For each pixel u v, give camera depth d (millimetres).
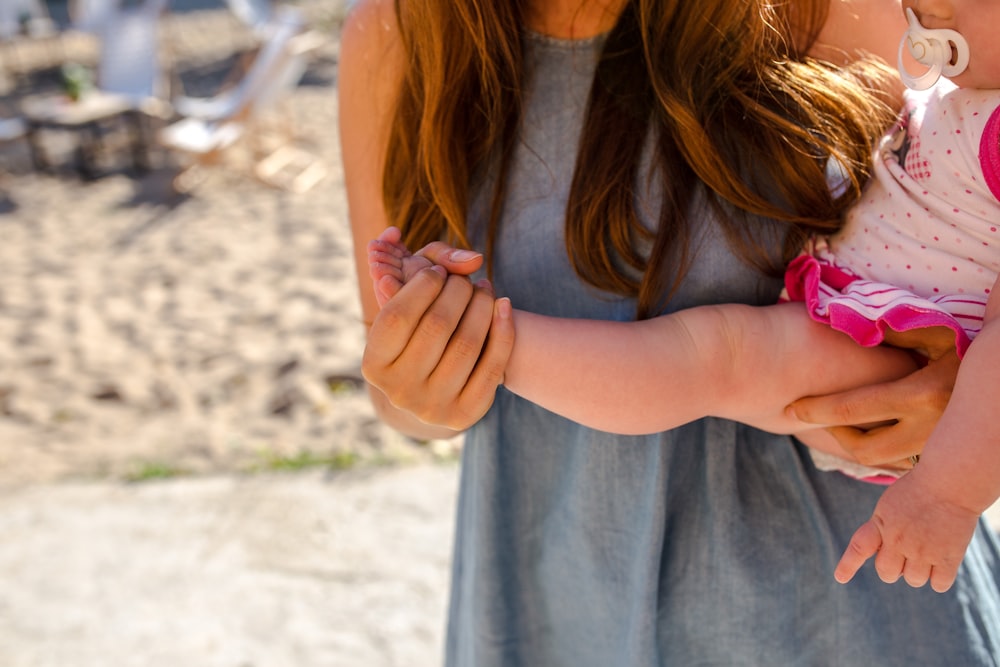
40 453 2576
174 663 1773
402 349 732
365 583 1944
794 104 823
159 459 2518
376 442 2549
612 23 852
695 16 804
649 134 835
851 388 800
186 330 3361
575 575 910
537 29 863
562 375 784
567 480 903
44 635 1855
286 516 2172
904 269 803
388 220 919
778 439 861
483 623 934
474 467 939
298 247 4074
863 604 854
